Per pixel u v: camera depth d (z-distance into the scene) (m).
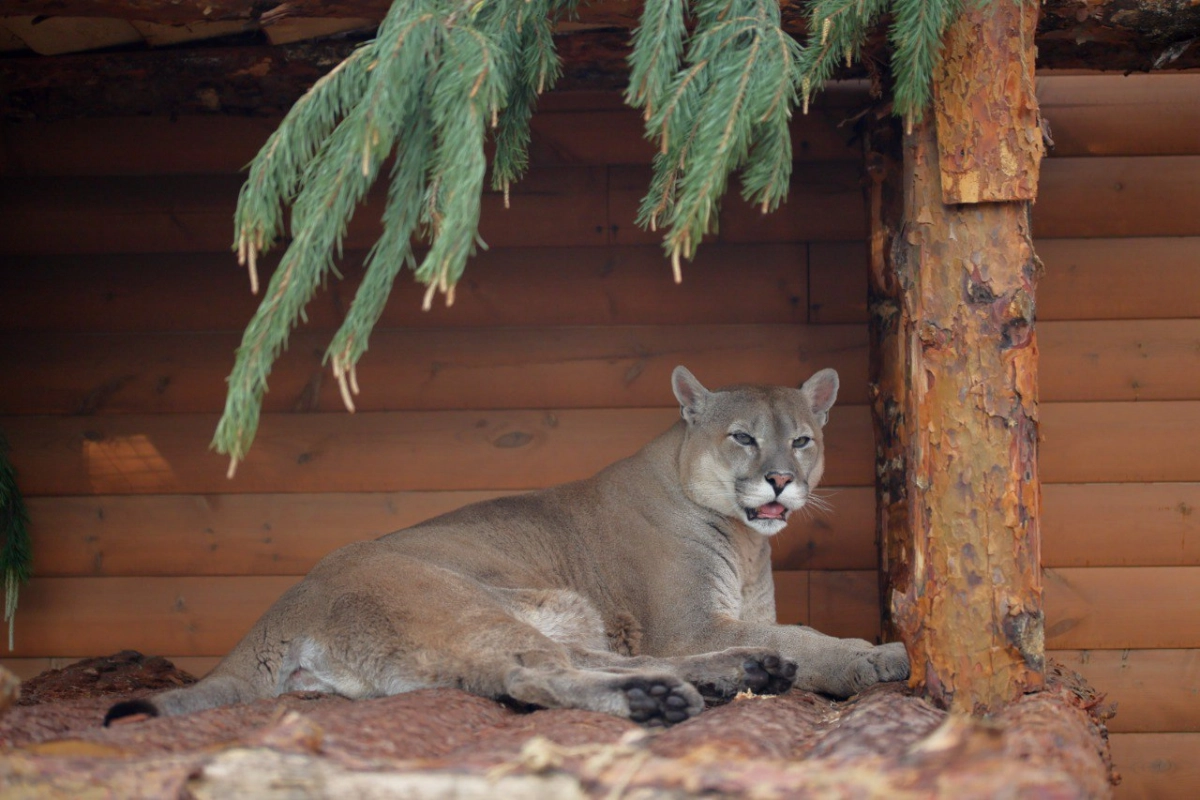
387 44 2.83
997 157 3.24
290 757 1.97
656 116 2.92
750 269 5.31
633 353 5.32
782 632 4.08
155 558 5.27
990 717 3.02
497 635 3.25
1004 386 3.24
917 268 3.37
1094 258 5.12
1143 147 5.13
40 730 2.76
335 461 5.29
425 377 5.32
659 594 4.36
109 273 5.39
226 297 5.37
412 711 2.64
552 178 5.36
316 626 3.40
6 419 5.32
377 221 5.32
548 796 1.85
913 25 3.21
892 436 4.46
